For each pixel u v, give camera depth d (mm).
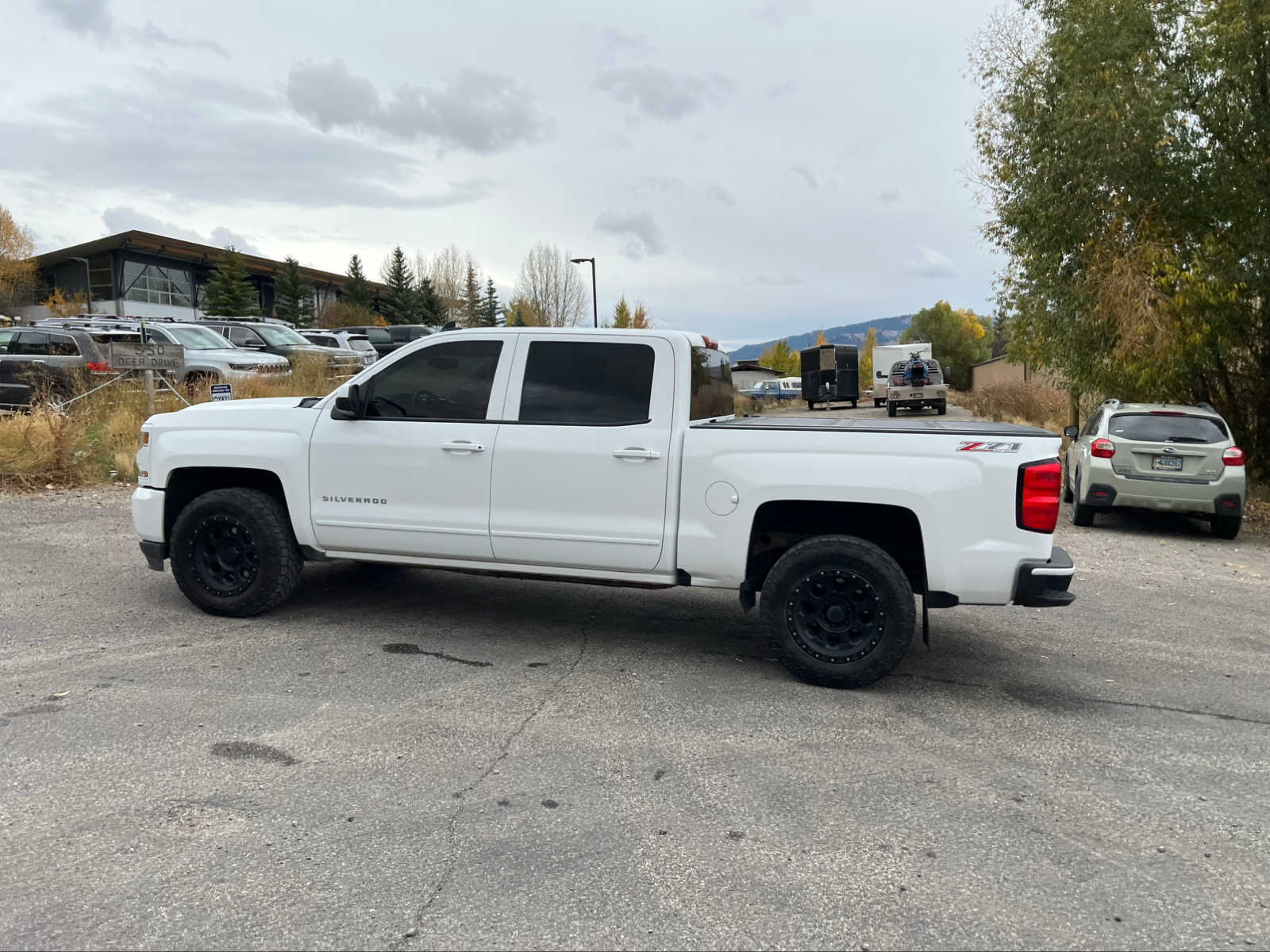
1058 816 3350
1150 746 4055
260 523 5520
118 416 13117
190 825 3102
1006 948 2529
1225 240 12570
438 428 5270
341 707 4258
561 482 5043
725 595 6766
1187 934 2617
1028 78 13805
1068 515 12133
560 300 61500
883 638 4570
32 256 57688
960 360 86875
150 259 56969
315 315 62656
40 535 8250
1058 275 13648
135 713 4102
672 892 2775
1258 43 11773
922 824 3254
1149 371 12828
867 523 5000
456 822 3180
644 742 3945
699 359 5219
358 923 2568
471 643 5344
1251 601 7191
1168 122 12164
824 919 2646
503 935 2537
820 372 38844
